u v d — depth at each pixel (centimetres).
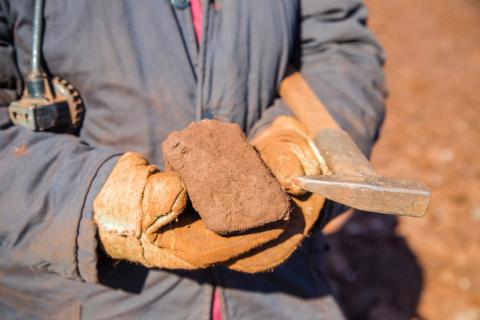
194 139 65
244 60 84
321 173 72
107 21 78
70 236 71
